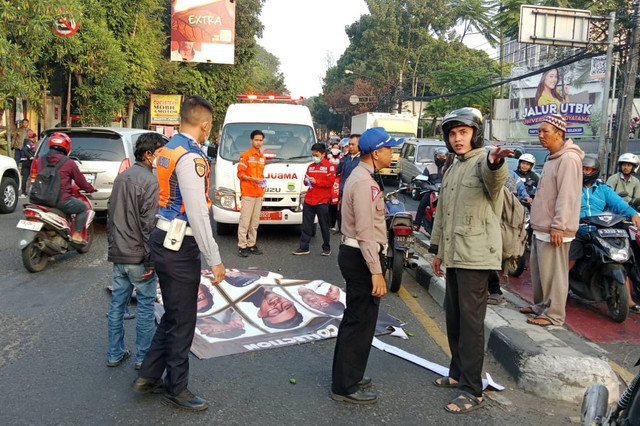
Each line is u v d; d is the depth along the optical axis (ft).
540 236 16.44
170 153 11.47
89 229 27.22
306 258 27.73
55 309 18.45
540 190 16.65
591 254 18.44
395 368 14.60
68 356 14.65
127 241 13.26
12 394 12.47
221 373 13.85
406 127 79.00
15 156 52.85
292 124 33.78
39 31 43.21
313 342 16.08
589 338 17.17
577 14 48.24
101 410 11.87
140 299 13.60
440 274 14.10
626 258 17.67
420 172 54.95
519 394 13.28
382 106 170.91
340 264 12.50
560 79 89.61
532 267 17.46
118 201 13.28
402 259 21.71
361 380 13.14
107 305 18.99
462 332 12.52
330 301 19.34
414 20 160.76
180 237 11.43
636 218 19.07
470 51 161.79
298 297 19.30
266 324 17.19
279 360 14.76
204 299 18.56
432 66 157.99
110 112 67.56
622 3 64.34
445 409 12.37
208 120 11.83
